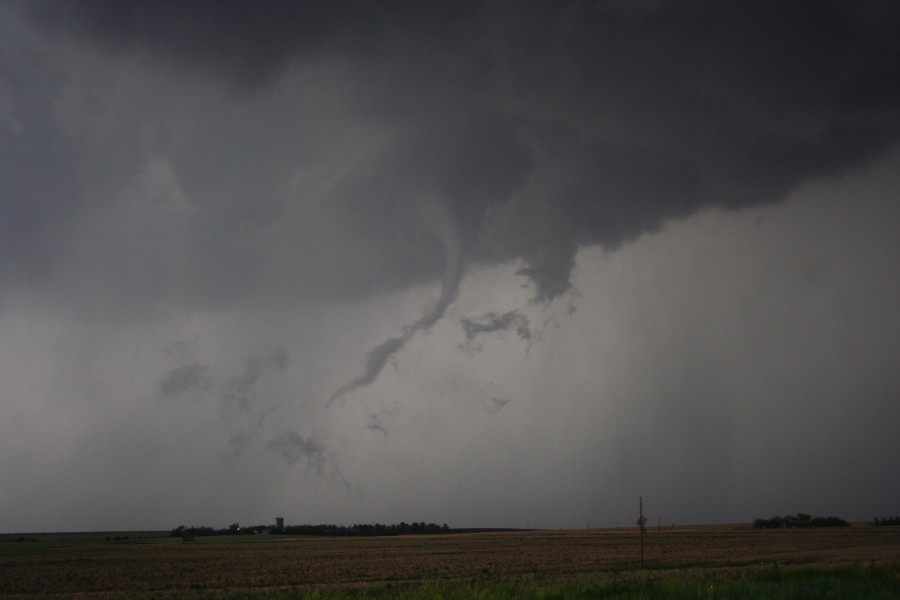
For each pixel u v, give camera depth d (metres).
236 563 84.69
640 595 31.69
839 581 34.41
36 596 49.28
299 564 80.81
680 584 34.41
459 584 50.22
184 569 75.06
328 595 37.97
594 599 31.81
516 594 33.88
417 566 73.12
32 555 112.94
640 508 62.19
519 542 139.62
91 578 64.81
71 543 189.88
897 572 39.16
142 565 83.00
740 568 57.03
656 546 104.94
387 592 41.06
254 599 41.22
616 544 117.69
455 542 150.00
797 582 34.97
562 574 57.12
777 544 103.69
